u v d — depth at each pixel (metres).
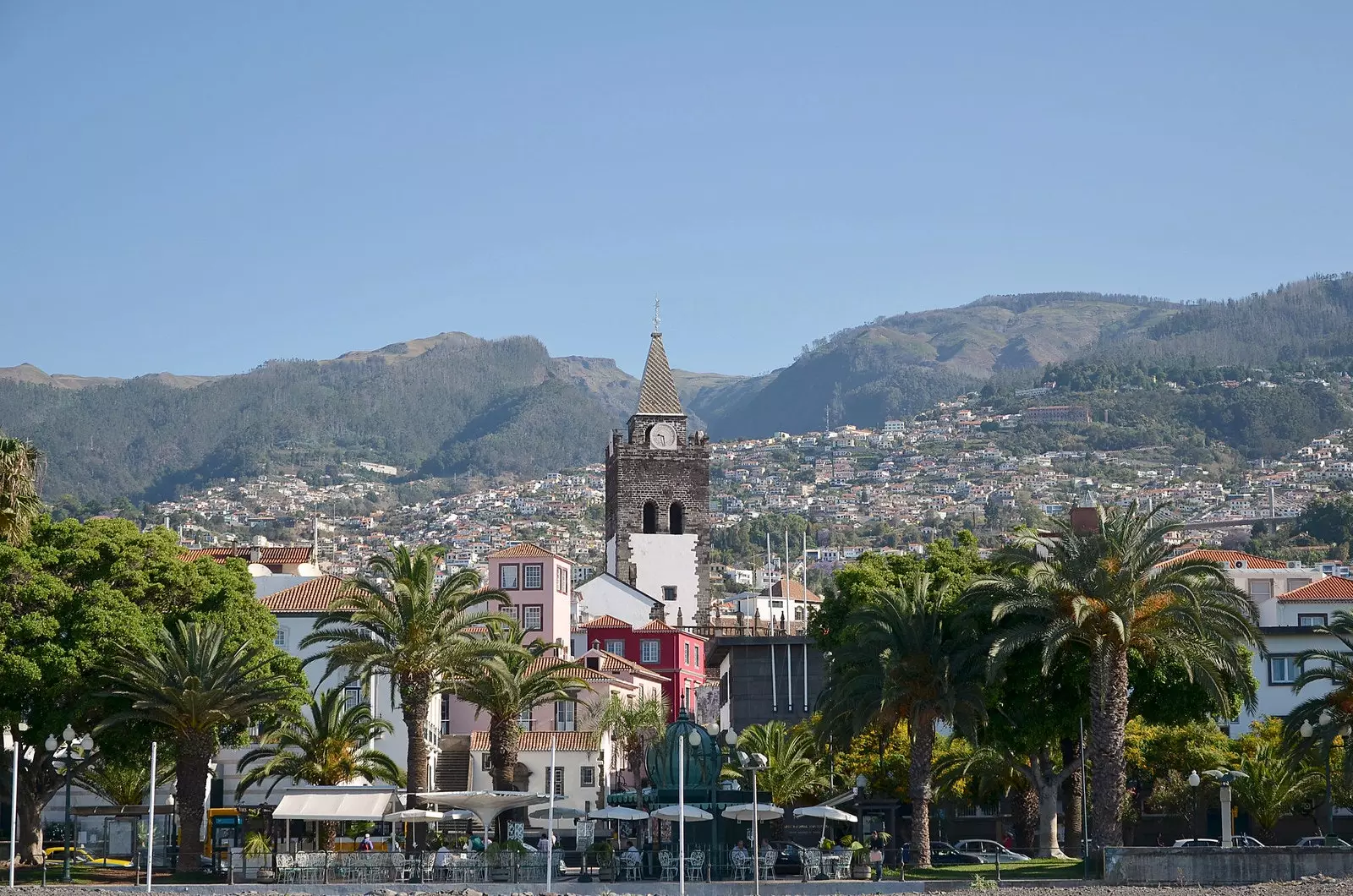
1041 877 96.25
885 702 98.38
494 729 117.06
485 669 110.94
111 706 107.81
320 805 104.94
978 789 132.38
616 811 105.25
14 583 107.19
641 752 155.50
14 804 100.31
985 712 99.12
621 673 178.50
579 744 154.62
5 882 100.62
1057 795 119.56
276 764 118.62
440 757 154.62
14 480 99.38
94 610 106.19
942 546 139.38
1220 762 125.75
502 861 100.31
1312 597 153.38
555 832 151.50
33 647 104.88
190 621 111.94
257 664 108.00
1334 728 101.69
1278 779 120.69
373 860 99.44
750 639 174.38
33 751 118.56
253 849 106.88
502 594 108.38
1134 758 129.75
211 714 104.38
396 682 107.75
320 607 145.62
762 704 173.38
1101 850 93.75
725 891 93.50
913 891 91.88
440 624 106.44
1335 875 90.81
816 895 92.06
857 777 123.19
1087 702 102.50
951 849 116.81
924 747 102.88
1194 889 88.31
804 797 134.00
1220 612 95.50
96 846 138.25
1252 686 102.62
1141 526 94.88
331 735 119.00
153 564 113.19
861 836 143.62
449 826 139.38
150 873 91.75
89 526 112.56
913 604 101.19
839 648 105.00
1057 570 94.44
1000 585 96.12
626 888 95.12
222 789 137.12
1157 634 94.38
